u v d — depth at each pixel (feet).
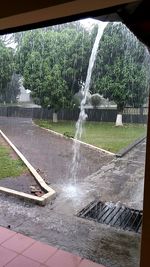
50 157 18.13
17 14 4.01
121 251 7.89
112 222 9.90
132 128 15.17
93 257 7.43
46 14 3.92
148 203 3.17
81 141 18.63
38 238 8.39
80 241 8.38
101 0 3.35
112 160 16.08
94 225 9.63
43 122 21.76
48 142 20.57
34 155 18.34
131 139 15.60
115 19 3.98
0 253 6.70
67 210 10.87
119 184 13.41
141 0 3.34
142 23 3.47
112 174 14.70
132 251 7.86
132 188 13.01
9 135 23.07
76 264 6.46
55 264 6.37
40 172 15.49
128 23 3.60
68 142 19.36
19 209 10.80
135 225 9.68
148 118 3.18
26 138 21.76
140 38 3.57
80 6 3.56
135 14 3.51
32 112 22.29
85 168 15.87
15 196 12.07
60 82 14.78
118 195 12.40
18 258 6.52
